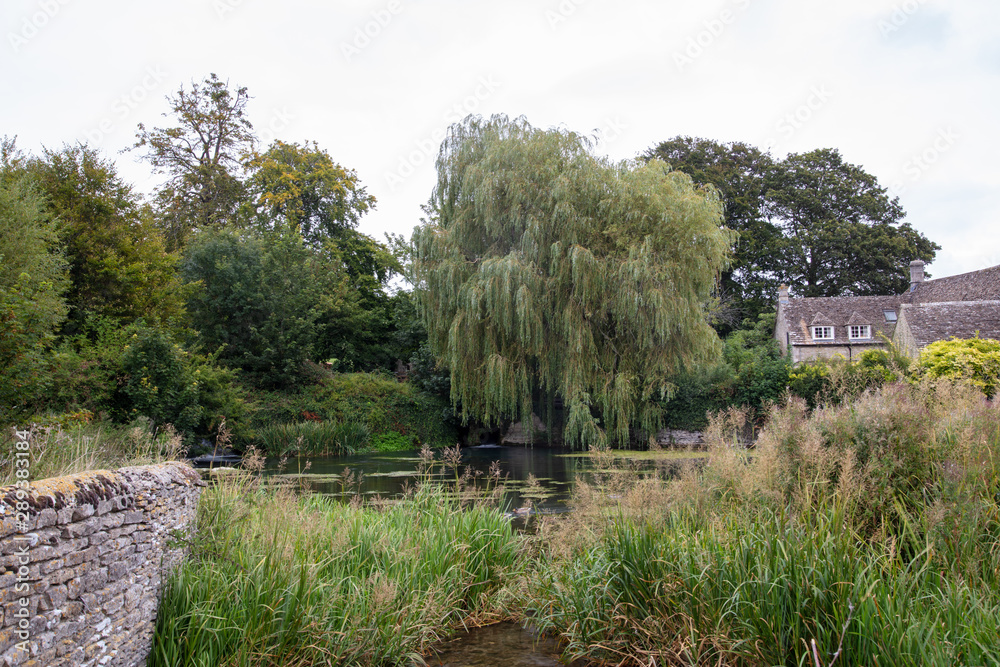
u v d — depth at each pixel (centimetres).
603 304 1788
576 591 487
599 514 534
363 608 460
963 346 1706
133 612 362
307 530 516
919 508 449
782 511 427
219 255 2575
